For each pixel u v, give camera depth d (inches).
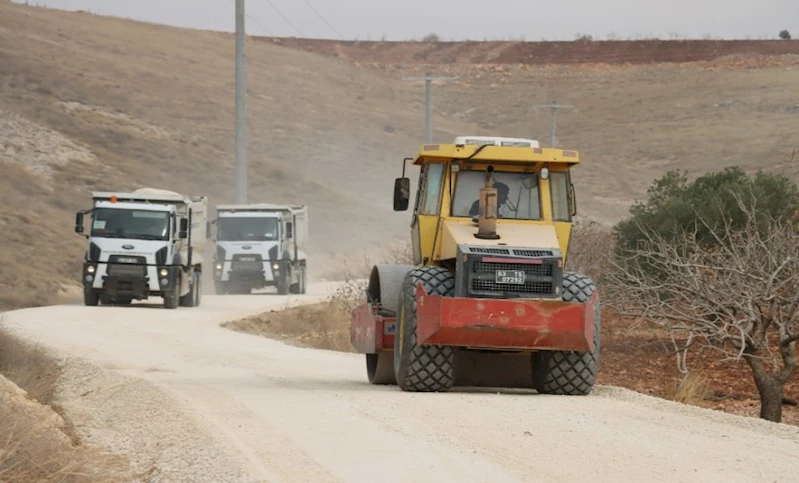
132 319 4116.6
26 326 3619.6
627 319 3602.4
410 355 1904.5
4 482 1165.7
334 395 1899.6
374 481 1167.0
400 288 2098.9
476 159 1998.0
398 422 1561.3
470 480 1162.6
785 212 3560.5
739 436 1460.4
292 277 6476.4
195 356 2842.0
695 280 2401.6
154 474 1299.2
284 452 1346.0
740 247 2615.7
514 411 1667.1
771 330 3275.1
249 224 6412.4
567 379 1915.6
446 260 1987.0
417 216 2065.7
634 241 3715.6
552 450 1338.6
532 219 2012.8
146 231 4948.3
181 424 1585.9
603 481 1157.7
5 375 2064.5
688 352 3125.0
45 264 6392.7
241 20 6407.5
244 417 1636.3
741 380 2824.8
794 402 2600.9
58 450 1315.2
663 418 1622.8
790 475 1191.6
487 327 1824.6
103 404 1911.9
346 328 4072.3
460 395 1878.7
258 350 3122.5
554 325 1833.2
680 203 3614.7
